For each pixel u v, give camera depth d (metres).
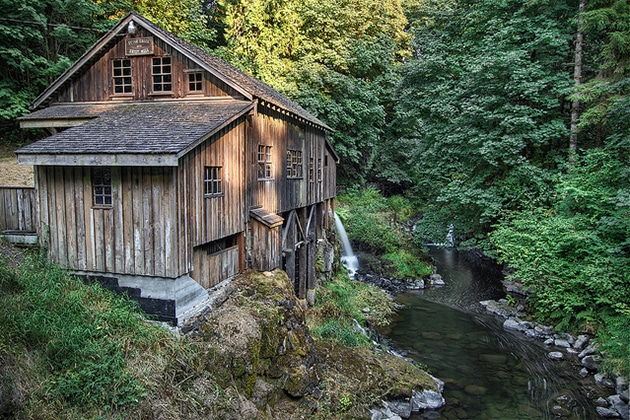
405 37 30.84
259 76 21.95
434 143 18.41
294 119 13.02
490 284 17.53
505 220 14.63
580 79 14.06
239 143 9.73
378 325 13.67
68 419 5.07
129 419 5.40
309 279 14.27
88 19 15.98
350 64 24.95
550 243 12.75
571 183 12.66
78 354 5.75
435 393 9.37
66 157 7.14
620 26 12.50
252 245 10.42
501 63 14.33
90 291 7.29
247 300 8.58
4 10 13.43
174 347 6.55
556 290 12.41
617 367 9.73
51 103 10.75
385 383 9.22
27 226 8.38
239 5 23.34
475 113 15.07
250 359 7.33
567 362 10.95
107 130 8.10
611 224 11.08
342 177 27.39
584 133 15.21
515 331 13.20
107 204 7.67
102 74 10.30
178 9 19.88
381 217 23.45
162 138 7.34
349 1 26.03
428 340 12.59
